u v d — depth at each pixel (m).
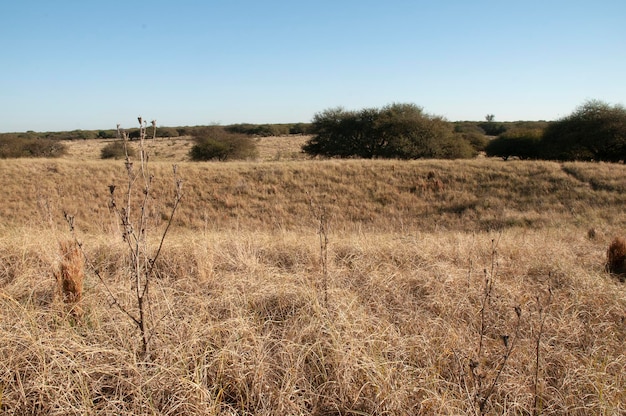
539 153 28.81
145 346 2.68
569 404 2.58
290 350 2.83
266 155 39.94
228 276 4.41
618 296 4.19
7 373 2.38
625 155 27.05
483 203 17.02
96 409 2.29
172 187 18.17
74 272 3.38
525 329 3.50
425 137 30.61
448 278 4.51
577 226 13.70
